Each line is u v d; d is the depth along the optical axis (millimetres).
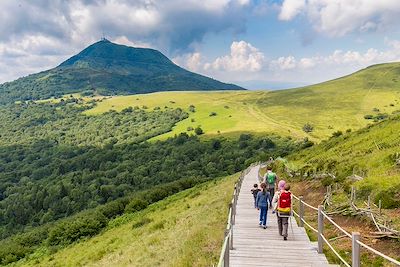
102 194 116625
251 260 11984
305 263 11625
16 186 151625
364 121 178000
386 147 30797
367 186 19188
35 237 53156
